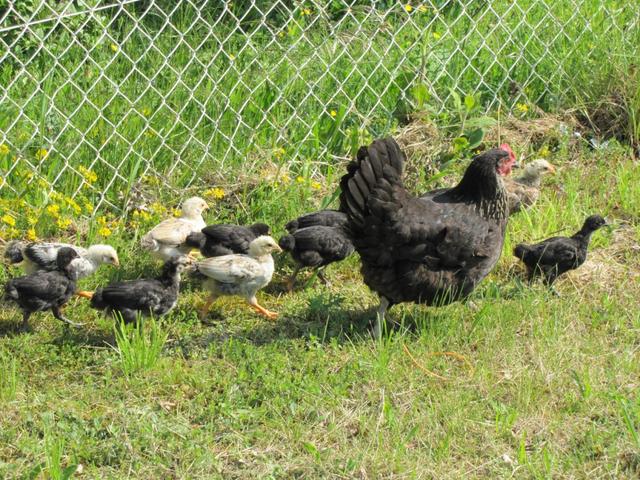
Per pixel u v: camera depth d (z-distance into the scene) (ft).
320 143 32.14
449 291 23.70
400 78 34.27
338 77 33.91
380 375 21.99
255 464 19.27
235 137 31.30
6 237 27.17
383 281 23.35
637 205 30.99
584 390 21.54
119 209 28.94
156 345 22.44
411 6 37.14
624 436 20.10
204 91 32.12
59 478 18.35
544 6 37.40
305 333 24.34
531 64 36.35
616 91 35.50
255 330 24.58
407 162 31.68
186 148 30.58
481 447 19.89
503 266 28.09
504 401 21.53
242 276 24.53
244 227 26.84
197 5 37.55
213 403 21.06
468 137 32.12
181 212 28.30
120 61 33.45
